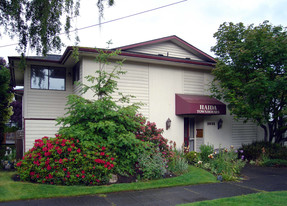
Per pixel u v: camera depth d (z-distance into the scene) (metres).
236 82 11.58
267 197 6.41
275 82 10.80
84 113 7.95
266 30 11.39
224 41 12.88
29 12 8.88
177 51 14.58
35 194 6.09
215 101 13.07
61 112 12.46
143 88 11.91
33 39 9.17
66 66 12.66
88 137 7.43
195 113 11.84
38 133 9.90
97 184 7.13
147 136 9.45
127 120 8.36
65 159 6.89
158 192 6.90
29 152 7.52
